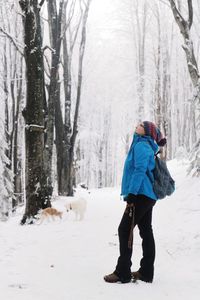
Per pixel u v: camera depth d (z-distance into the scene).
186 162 20.64
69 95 18.72
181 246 7.24
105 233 8.62
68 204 10.63
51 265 5.86
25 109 10.87
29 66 10.72
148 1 29.53
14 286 4.80
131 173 5.18
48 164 14.54
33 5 10.66
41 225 10.02
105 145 46.84
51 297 4.43
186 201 11.21
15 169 22.44
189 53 12.00
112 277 5.10
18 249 7.02
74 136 18.58
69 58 19.12
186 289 4.89
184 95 36.50
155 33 32.12
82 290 4.73
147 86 35.94
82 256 6.51
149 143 5.23
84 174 48.12
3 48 21.69
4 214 20.27
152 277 5.18
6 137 21.84
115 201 15.73
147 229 5.24
